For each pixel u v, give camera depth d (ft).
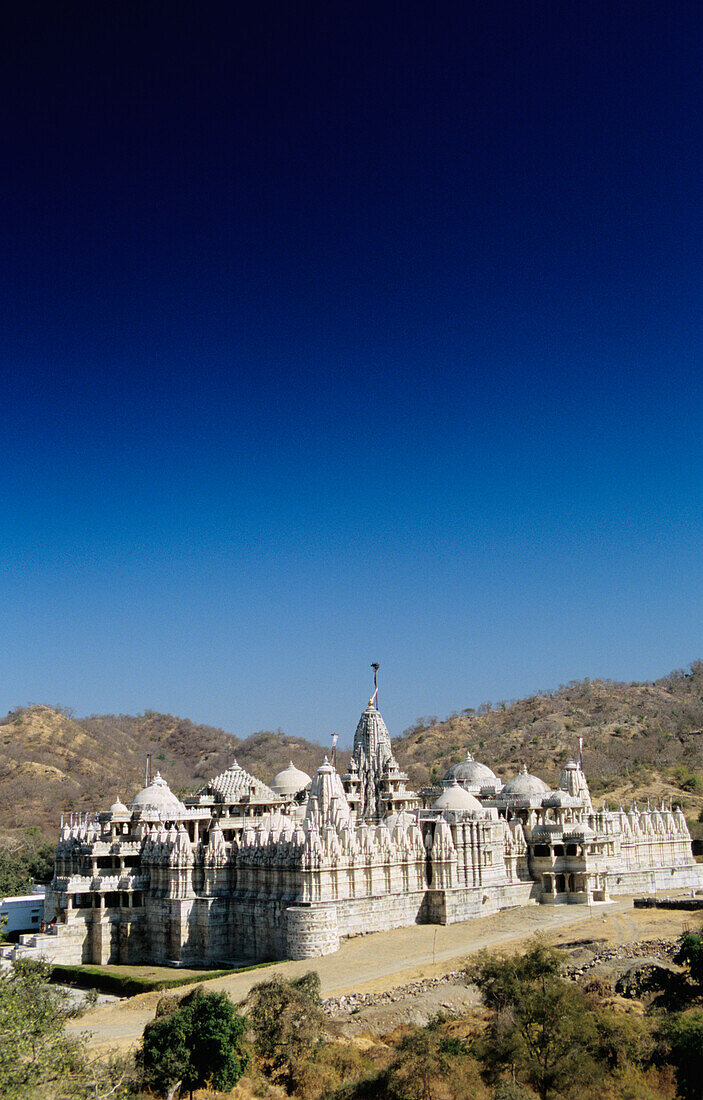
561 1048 242.58
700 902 393.09
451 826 409.90
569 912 401.08
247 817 463.01
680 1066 231.50
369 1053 254.47
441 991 292.40
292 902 351.25
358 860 368.68
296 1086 236.43
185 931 373.40
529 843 437.17
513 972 266.36
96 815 501.56
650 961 316.60
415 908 387.55
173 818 437.99
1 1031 183.93
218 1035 229.04
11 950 386.32
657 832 522.06
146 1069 220.43
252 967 333.62
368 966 317.83
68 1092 185.57
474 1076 235.20
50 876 582.35
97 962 383.65
